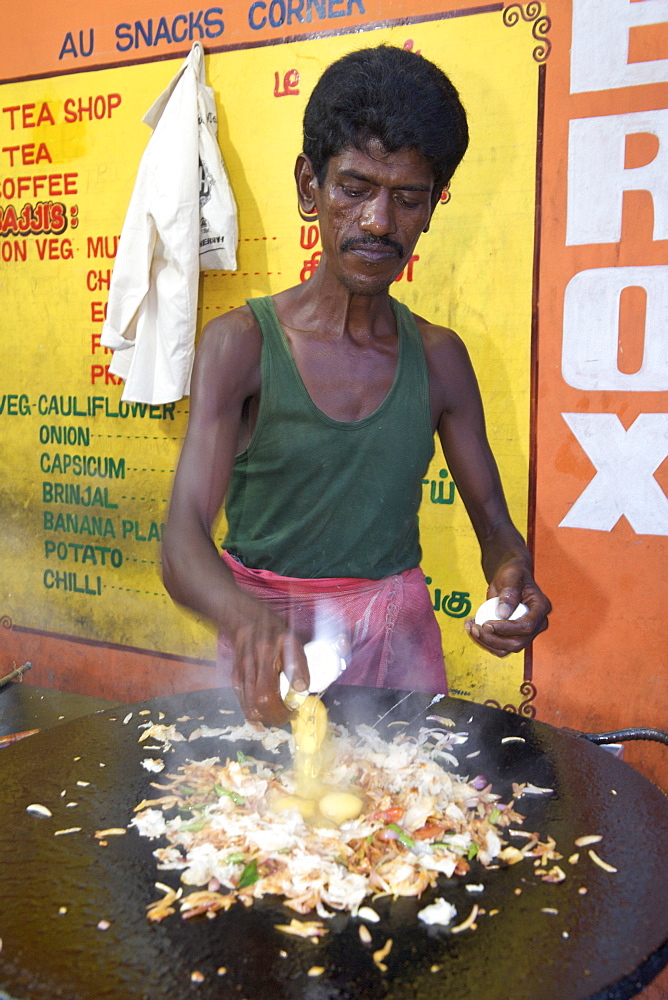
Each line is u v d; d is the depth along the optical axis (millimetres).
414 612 1629
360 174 1274
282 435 1495
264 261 2730
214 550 1354
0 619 3455
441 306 2500
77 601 3246
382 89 1243
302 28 2557
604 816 1137
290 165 2637
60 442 3201
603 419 2354
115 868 1006
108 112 2906
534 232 2365
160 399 2713
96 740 1372
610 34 2211
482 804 1161
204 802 1172
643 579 2363
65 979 804
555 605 2475
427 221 1371
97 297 3043
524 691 2535
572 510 2420
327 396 1501
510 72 2328
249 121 2676
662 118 2197
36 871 995
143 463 3031
